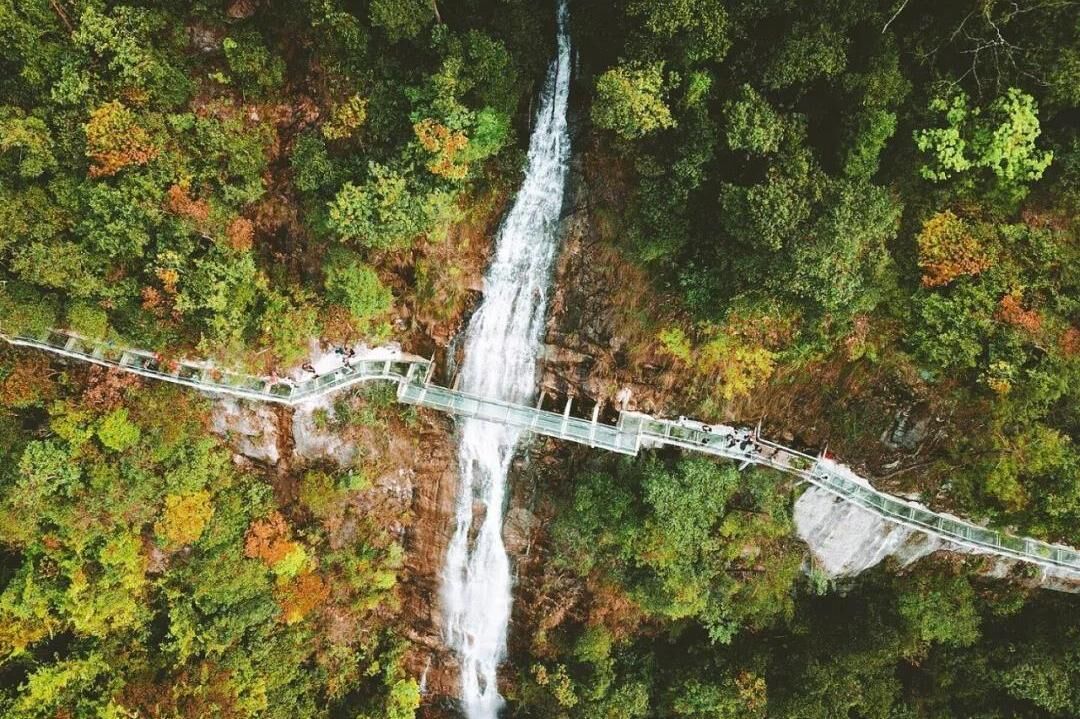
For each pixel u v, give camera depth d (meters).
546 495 34.41
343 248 30.78
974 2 21.64
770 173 23.34
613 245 29.64
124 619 34.66
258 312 31.67
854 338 27.20
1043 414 24.97
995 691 33.09
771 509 30.81
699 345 29.41
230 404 34.44
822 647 32.91
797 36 22.12
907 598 31.34
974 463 26.81
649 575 32.03
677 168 24.77
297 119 29.86
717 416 30.75
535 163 30.83
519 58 27.97
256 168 29.70
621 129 24.59
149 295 29.78
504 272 32.41
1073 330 24.50
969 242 24.45
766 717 33.28
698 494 29.88
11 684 34.22
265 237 31.86
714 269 26.55
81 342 32.56
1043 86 22.33
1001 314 24.70
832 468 30.14
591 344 31.41
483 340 33.69
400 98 27.59
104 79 27.14
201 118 28.56
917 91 23.72
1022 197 24.41
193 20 27.84
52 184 28.30
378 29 26.45
